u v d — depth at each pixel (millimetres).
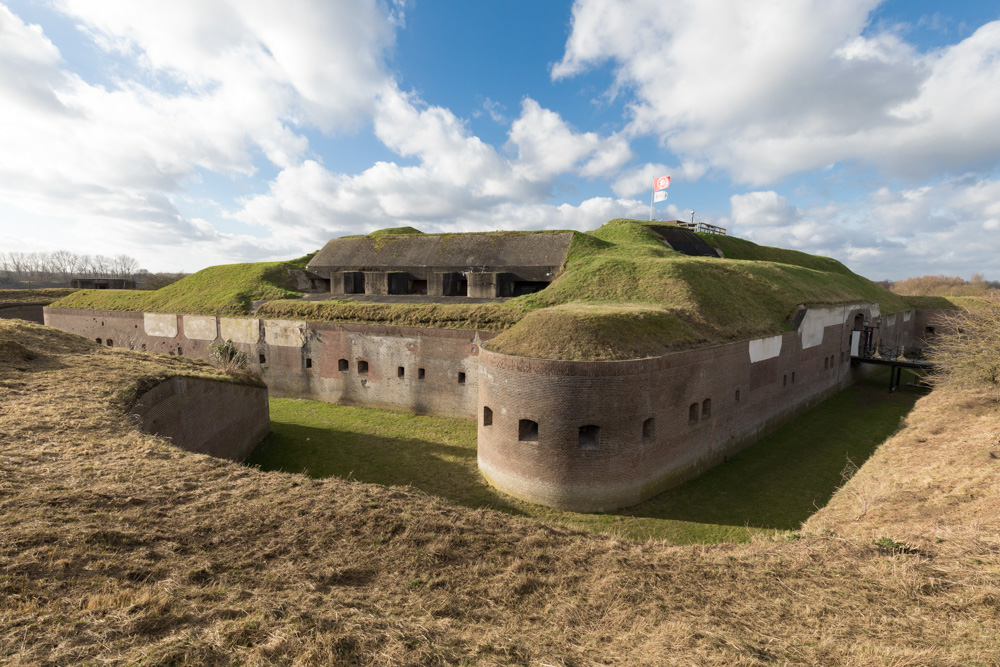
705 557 7855
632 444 14266
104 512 7223
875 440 20188
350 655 4828
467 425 21500
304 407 24344
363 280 31703
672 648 5406
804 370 24344
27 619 4754
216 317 27797
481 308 23266
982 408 18203
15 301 43312
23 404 11625
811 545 8297
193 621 5070
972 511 9992
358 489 9047
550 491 14227
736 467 17609
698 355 16297
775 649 5500
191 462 9633
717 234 45250
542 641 5520
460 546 7559
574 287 23375
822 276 34406
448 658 5027
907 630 5883
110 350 18125
